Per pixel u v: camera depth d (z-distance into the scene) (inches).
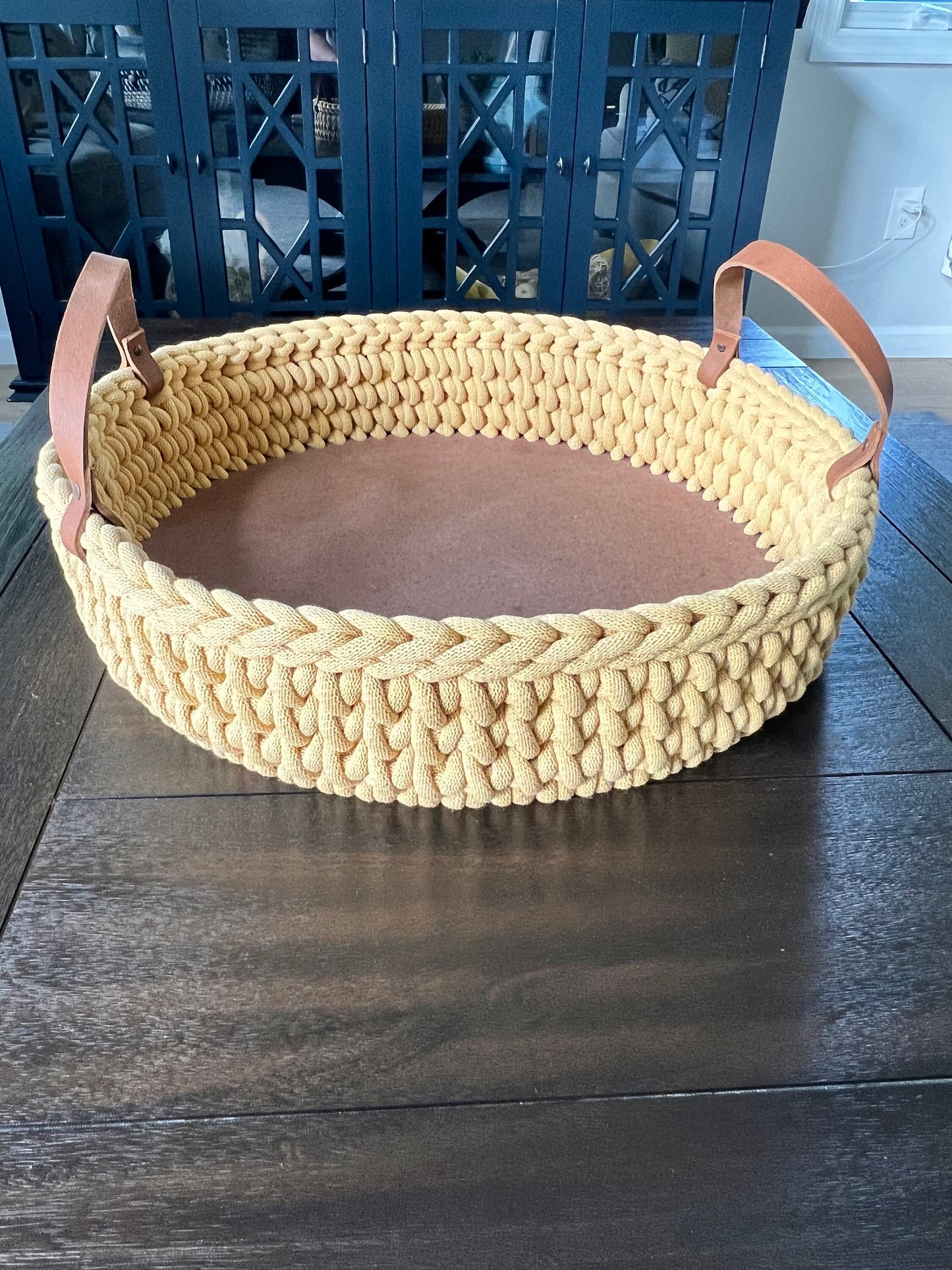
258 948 16.1
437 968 15.8
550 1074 14.4
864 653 23.0
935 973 15.9
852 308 19.5
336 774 18.1
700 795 19.3
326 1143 13.6
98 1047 14.6
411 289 61.0
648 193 58.7
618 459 30.1
